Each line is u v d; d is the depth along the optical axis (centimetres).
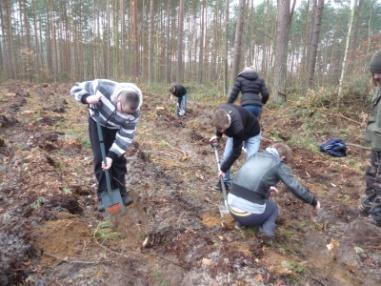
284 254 324
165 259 305
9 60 2630
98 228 325
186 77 3045
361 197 464
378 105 372
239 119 359
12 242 292
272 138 736
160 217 355
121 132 327
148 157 545
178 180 473
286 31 1002
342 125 806
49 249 297
